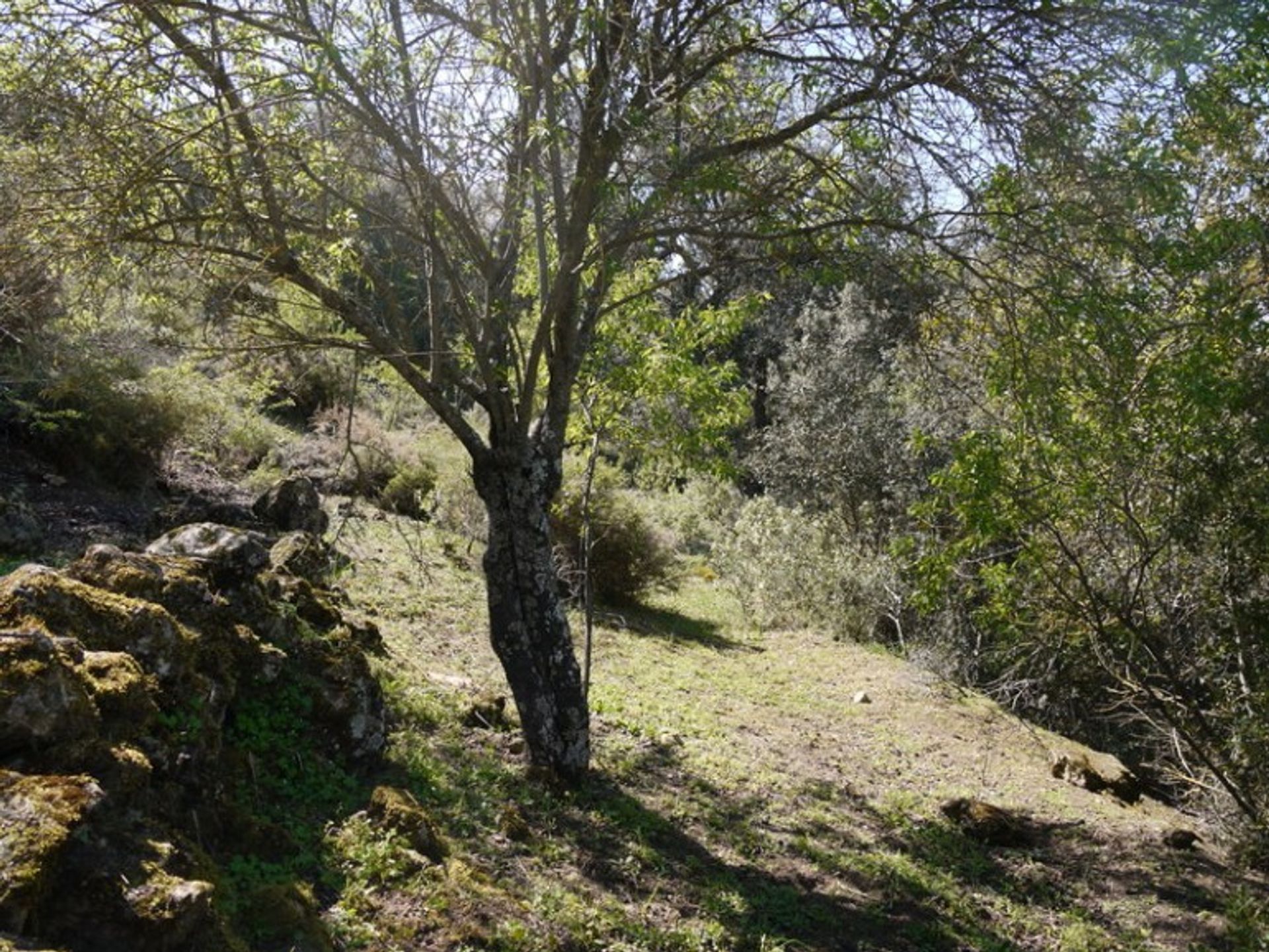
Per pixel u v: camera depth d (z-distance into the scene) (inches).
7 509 333.1
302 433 622.8
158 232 239.6
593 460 308.3
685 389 303.9
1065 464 294.0
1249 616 304.5
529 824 237.5
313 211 253.3
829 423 785.6
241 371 329.7
